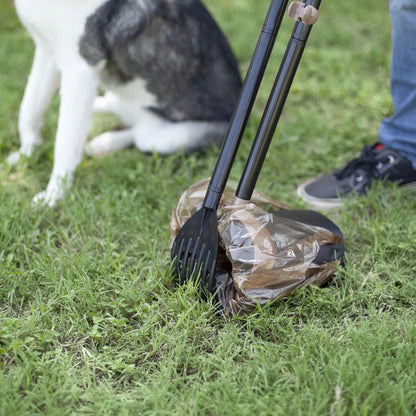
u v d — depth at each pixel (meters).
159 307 1.73
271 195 2.35
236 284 1.60
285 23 4.23
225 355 1.51
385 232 2.02
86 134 2.31
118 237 2.12
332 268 1.74
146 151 2.69
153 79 2.49
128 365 1.50
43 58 2.40
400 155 2.21
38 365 1.49
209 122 2.72
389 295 1.76
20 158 2.51
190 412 1.34
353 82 3.38
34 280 1.84
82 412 1.37
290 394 1.38
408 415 1.28
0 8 4.50
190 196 1.81
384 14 4.47
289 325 1.62
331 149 2.70
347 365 1.43
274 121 1.65
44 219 2.19
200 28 2.50
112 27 2.19
